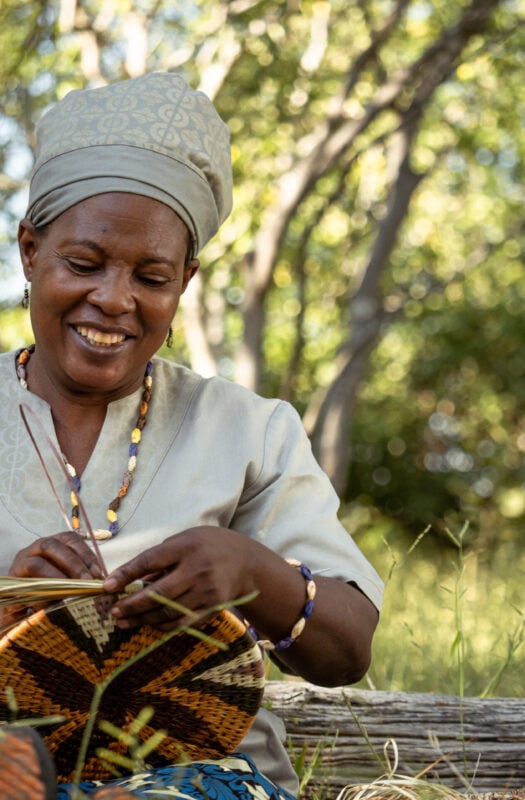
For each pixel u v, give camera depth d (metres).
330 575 2.02
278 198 8.21
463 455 16.69
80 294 1.94
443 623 5.67
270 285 8.24
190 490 2.01
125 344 1.97
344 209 11.35
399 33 10.02
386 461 16.70
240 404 2.12
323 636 1.90
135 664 1.74
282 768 2.08
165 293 1.98
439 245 13.69
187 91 2.04
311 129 9.52
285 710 2.59
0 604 1.70
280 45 9.06
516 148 11.93
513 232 11.99
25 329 10.12
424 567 8.91
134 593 1.66
